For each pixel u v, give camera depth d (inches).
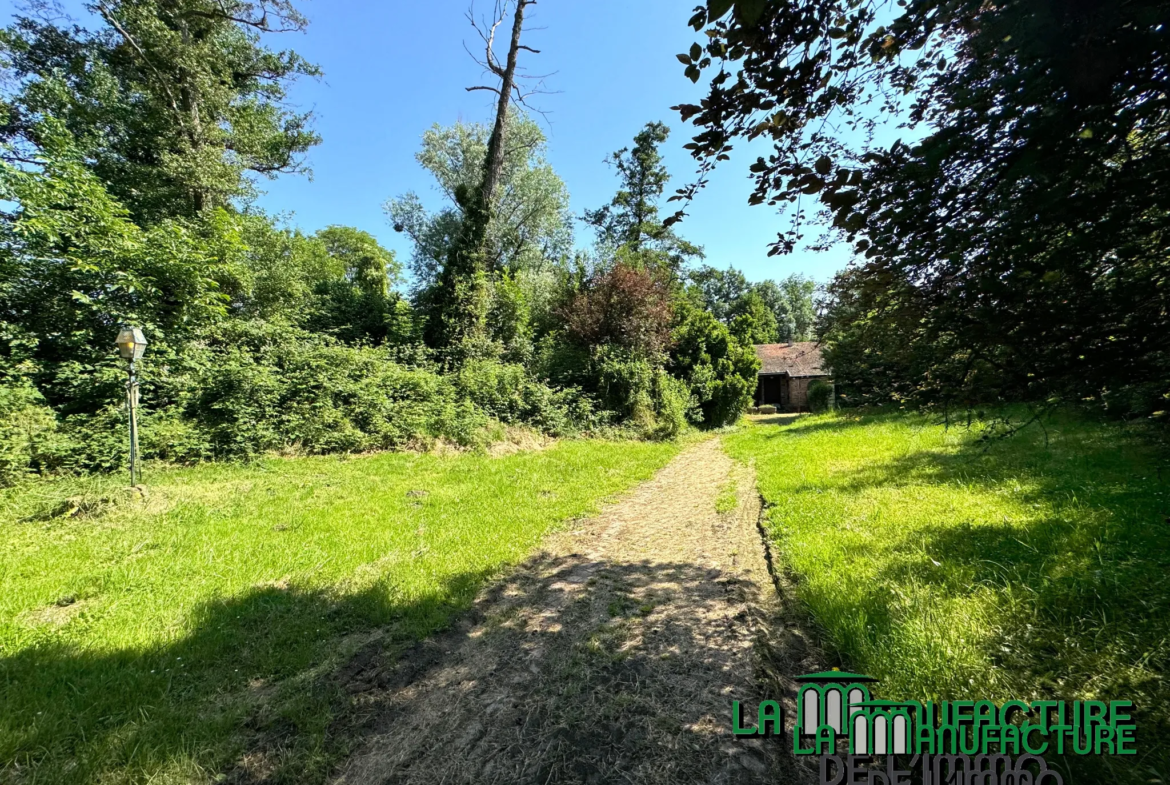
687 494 268.2
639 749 81.6
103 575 144.6
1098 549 120.4
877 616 108.0
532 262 892.0
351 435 358.9
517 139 836.0
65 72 496.4
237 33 565.9
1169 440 151.3
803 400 999.0
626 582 151.8
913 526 157.9
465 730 87.4
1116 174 55.7
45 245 302.2
